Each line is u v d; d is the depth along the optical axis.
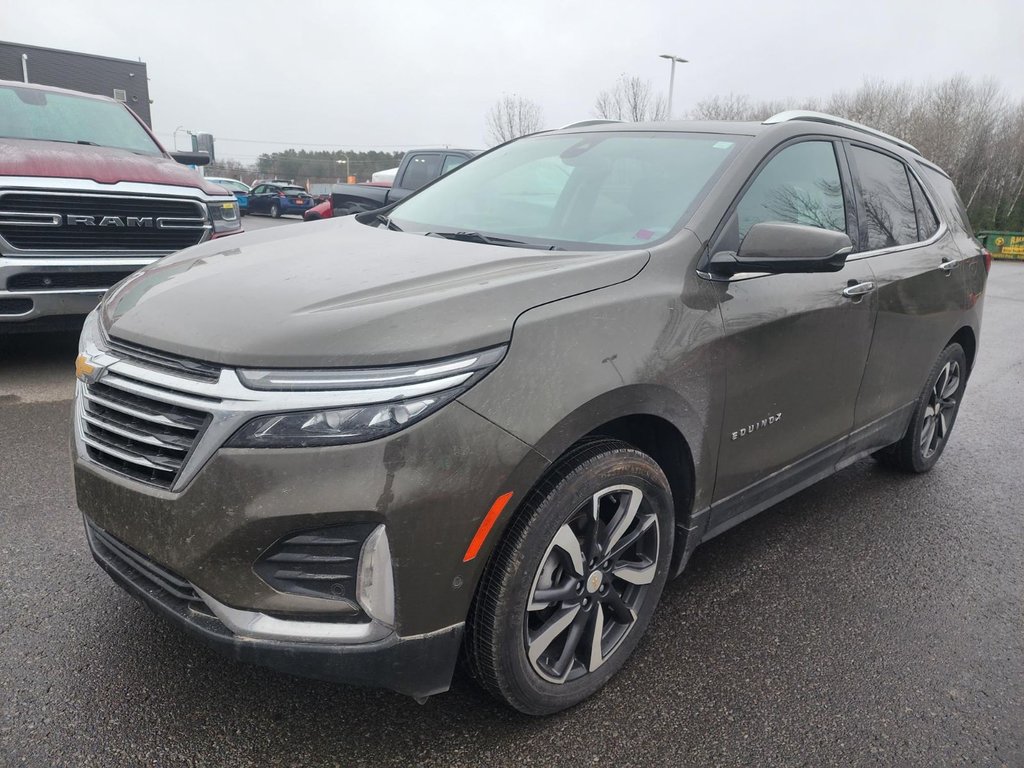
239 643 1.87
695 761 2.18
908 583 3.26
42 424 4.39
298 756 2.11
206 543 1.83
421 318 1.93
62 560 2.98
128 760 2.05
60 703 2.23
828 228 3.20
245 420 1.80
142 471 1.99
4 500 3.43
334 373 1.82
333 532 1.83
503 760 2.13
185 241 5.58
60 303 5.02
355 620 1.90
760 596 3.09
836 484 4.35
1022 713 2.47
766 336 2.69
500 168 3.50
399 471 1.80
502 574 2.02
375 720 2.26
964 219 4.56
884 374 3.56
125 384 2.03
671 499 2.49
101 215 5.14
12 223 4.81
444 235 2.92
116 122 6.67
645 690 2.47
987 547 3.64
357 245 2.68
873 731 2.34
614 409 2.17
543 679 2.21
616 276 2.31
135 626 2.61
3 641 2.48
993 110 51.69
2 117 5.96
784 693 2.49
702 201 2.69
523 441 1.95
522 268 2.30
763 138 2.98
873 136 3.82
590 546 2.24
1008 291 15.44
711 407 2.52
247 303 2.06
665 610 2.96
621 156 3.12
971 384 6.99
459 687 2.43
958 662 2.72
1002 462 4.86
